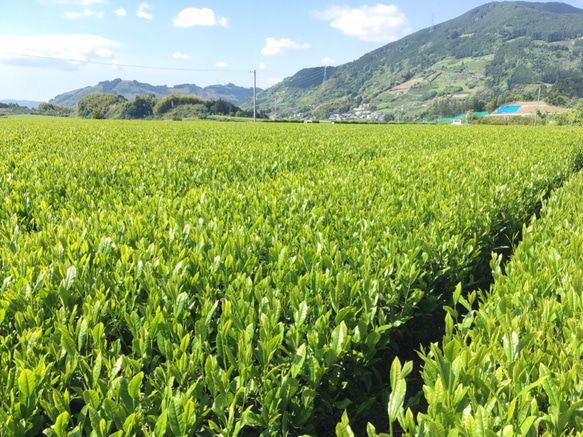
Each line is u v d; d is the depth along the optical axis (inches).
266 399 92.7
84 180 302.5
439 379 78.8
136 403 84.5
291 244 168.9
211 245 161.8
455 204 245.4
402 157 473.1
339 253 152.9
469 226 210.7
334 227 199.8
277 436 100.5
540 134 995.9
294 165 428.1
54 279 134.3
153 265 141.4
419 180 313.3
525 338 94.3
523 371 86.0
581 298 119.3
